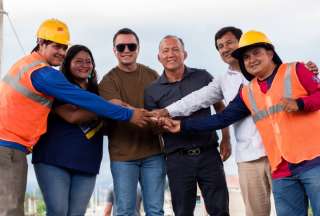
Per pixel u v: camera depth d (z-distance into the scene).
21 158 4.87
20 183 4.86
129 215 5.68
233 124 5.64
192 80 5.90
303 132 4.64
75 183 5.34
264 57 4.86
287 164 4.71
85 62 5.49
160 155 5.86
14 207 4.78
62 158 5.18
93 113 5.33
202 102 5.78
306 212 4.78
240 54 5.01
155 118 5.55
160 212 5.78
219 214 5.61
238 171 5.61
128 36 5.88
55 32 5.09
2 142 4.82
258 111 4.91
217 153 5.74
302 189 4.73
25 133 4.89
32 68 4.93
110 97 5.76
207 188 5.65
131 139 5.75
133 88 5.96
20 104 4.89
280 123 4.71
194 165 5.62
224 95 5.75
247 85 5.09
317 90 4.63
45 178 5.18
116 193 5.75
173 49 5.77
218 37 5.83
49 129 5.26
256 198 5.50
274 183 4.82
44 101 5.00
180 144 5.64
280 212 4.78
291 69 4.73
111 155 5.79
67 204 5.25
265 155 5.37
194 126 5.46
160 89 5.89
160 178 5.83
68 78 5.48
